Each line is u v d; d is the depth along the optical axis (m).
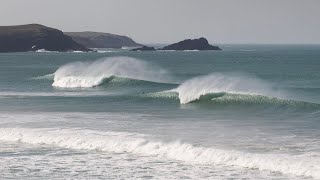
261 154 40.59
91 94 90.31
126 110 68.31
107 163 39.66
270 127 53.94
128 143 44.75
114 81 104.69
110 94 90.19
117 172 37.19
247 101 73.62
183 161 40.03
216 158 39.94
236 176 35.81
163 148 43.19
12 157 41.53
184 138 47.78
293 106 70.19
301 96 86.75
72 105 74.00
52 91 96.00
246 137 47.97
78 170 37.72
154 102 76.81
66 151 43.59
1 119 59.44
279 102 72.00
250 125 55.41
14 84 111.56
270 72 176.50
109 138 46.97
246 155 39.94
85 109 69.38
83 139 46.50
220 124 56.19
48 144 46.19
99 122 57.28
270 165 37.53
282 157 39.38
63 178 35.81
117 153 42.78
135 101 78.06
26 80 120.81
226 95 74.94
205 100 75.31
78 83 104.88
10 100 80.06
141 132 50.91
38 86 106.38
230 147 43.62
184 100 75.88
